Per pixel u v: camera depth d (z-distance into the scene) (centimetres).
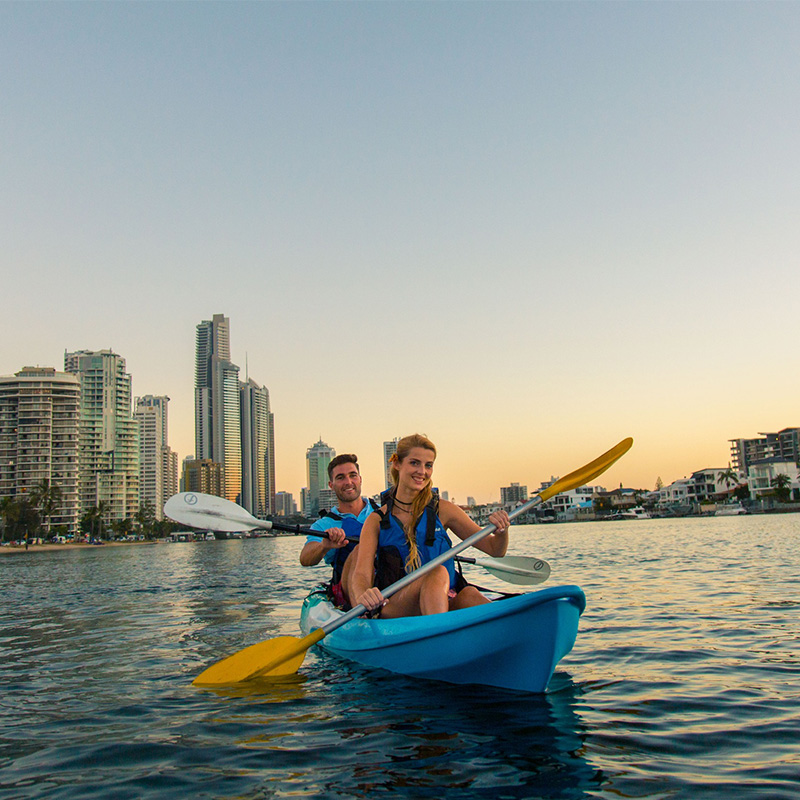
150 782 301
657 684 449
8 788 299
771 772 289
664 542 3116
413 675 484
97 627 880
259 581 1692
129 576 2345
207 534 17962
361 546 503
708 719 368
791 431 13738
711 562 1614
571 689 441
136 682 517
